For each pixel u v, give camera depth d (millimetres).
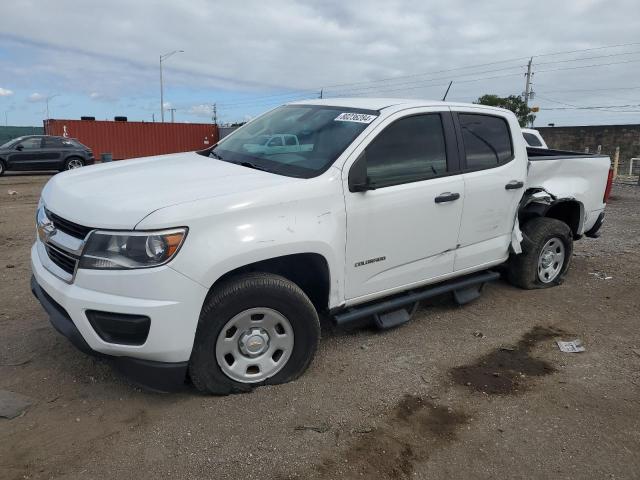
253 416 3205
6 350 3912
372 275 3912
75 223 3047
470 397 3561
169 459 2816
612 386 3779
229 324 3236
